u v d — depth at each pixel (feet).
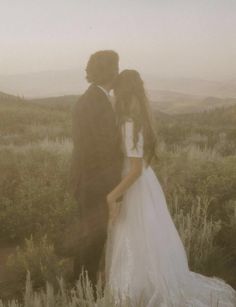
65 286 14.12
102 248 13.12
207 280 13.71
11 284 15.11
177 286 12.56
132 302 12.08
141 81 12.16
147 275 12.48
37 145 38.78
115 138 12.05
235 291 13.66
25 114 94.22
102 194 12.24
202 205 20.51
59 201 20.77
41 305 11.84
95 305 11.31
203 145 56.44
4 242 19.49
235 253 17.07
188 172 24.54
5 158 28.66
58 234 18.63
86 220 12.53
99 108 11.98
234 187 22.63
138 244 12.55
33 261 15.35
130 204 12.67
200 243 16.48
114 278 12.64
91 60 12.25
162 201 13.12
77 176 12.43
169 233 13.00
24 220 19.77
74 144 12.41
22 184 22.99
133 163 11.93
